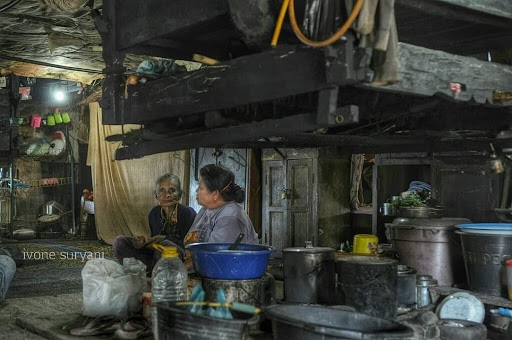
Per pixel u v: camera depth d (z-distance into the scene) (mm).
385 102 3742
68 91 13086
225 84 3166
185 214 6059
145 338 3770
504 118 4156
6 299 5793
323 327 2785
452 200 6145
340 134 4562
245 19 2973
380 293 3721
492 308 4535
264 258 3777
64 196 14133
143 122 3838
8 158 10797
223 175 4867
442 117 4379
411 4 3070
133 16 3693
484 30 3793
